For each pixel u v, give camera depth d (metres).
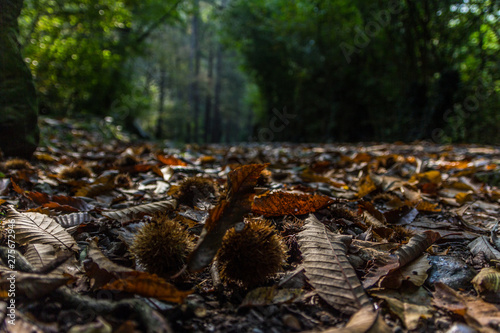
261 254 1.32
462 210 2.42
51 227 1.69
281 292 1.31
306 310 1.25
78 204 2.27
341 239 1.62
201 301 1.29
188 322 1.17
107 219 2.01
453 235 2.01
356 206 2.62
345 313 1.19
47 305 1.15
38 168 3.59
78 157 4.96
